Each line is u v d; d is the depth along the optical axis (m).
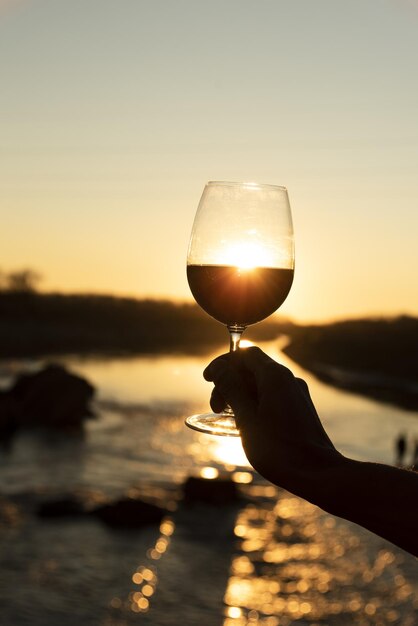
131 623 10.88
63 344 103.00
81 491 19.25
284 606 11.73
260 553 14.41
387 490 0.71
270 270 1.46
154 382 51.44
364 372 72.50
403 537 0.68
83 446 26.73
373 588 12.43
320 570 13.41
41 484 20.25
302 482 0.75
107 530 15.80
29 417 30.77
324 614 11.31
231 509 17.62
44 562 13.61
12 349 92.12
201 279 1.47
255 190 1.51
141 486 20.02
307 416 0.83
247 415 0.85
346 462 0.76
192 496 18.06
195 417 1.50
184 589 12.47
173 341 113.81
